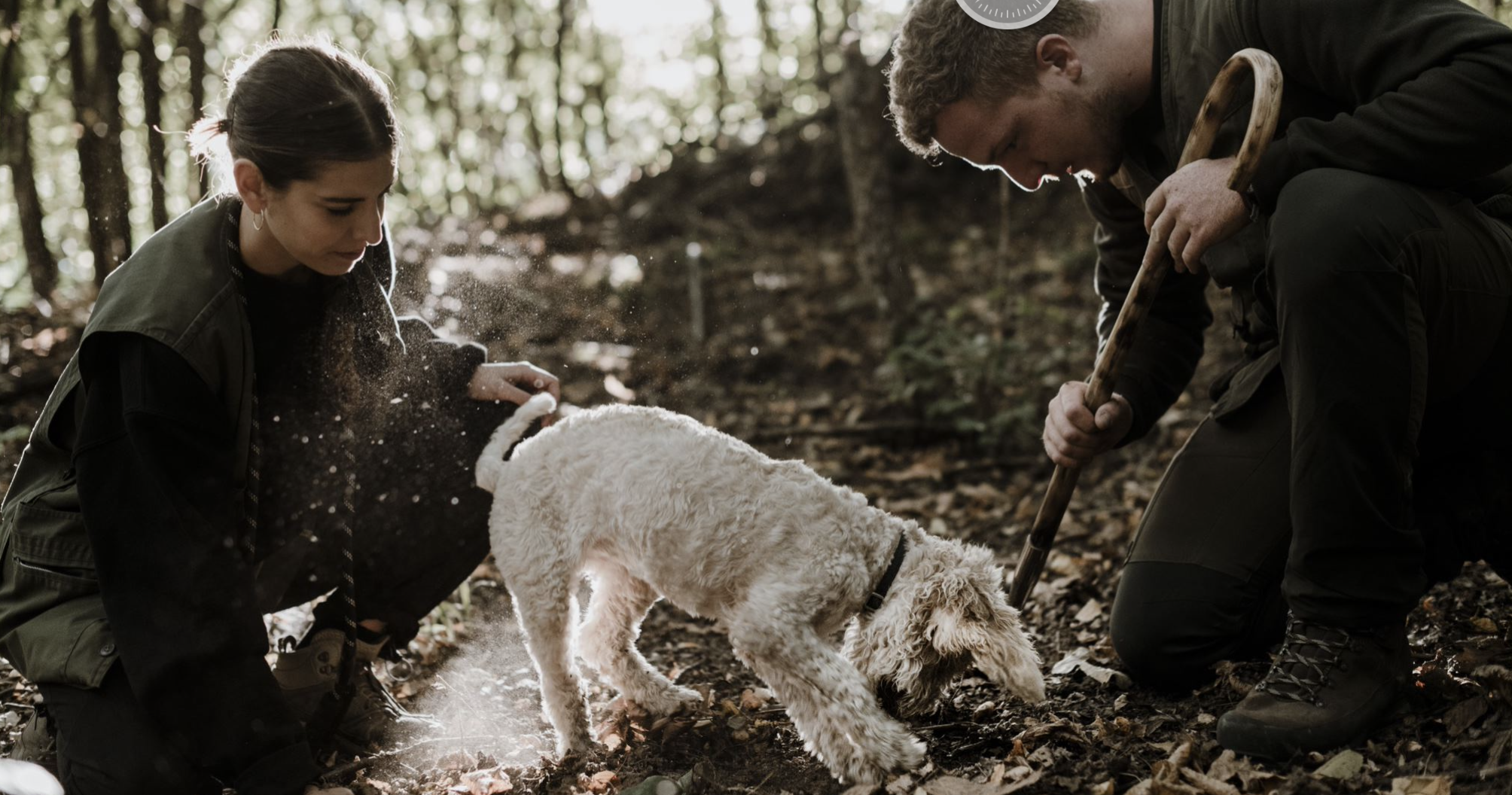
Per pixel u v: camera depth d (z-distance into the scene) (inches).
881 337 245.9
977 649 79.5
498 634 128.6
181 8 253.6
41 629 81.6
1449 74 78.0
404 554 101.4
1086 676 103.1
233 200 87.4
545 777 90.1
